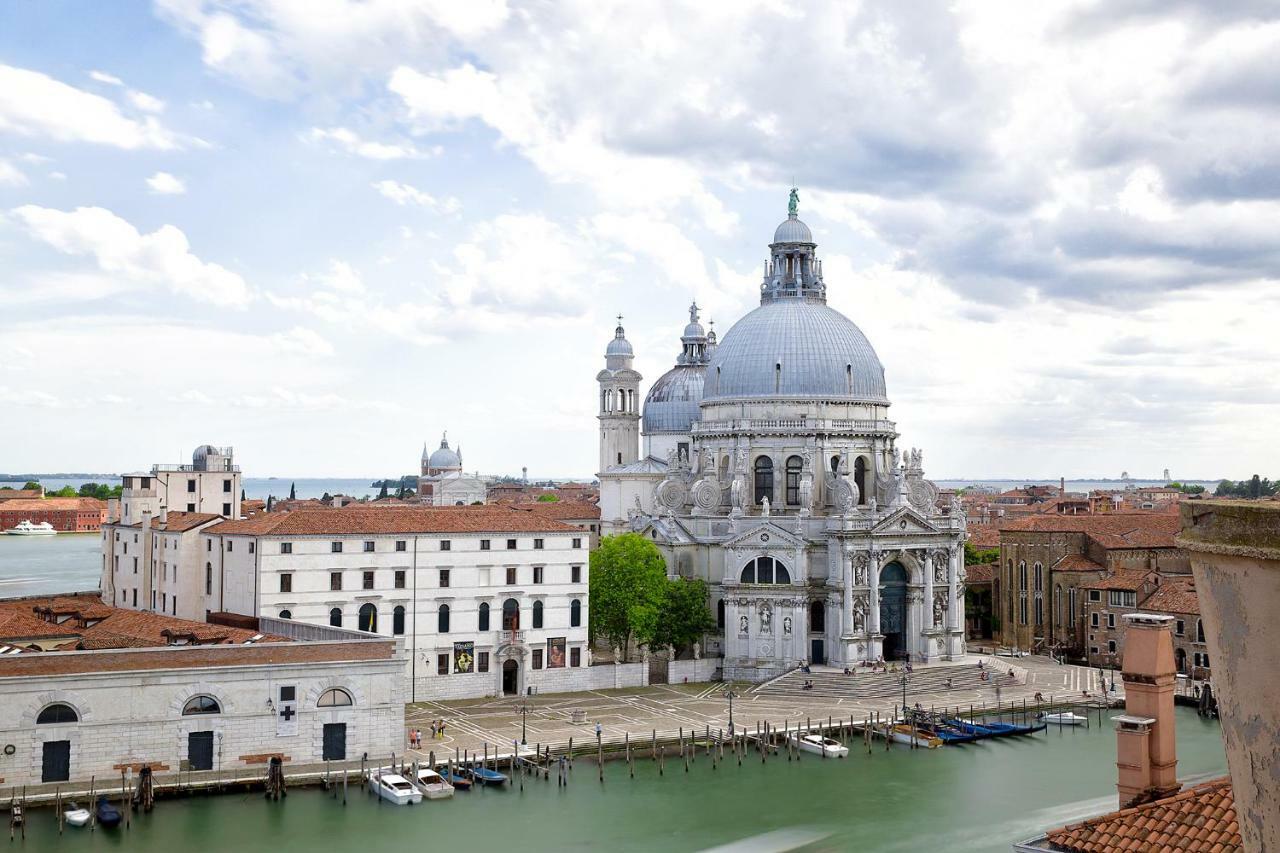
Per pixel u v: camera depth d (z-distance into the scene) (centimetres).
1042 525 19162
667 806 10088
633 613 15788
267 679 10669
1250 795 1301
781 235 19450
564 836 9206
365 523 14200
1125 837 3231
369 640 11175
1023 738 12975
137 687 10212
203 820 9519
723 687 15775
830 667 16262
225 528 14762
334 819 9606
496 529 14775
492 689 14700
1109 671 16950
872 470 18212
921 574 16900
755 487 18112
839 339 18488
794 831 9300
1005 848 8806
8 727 9794
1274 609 1266
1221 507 1326
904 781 10988
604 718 13438
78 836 9050
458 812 9862
